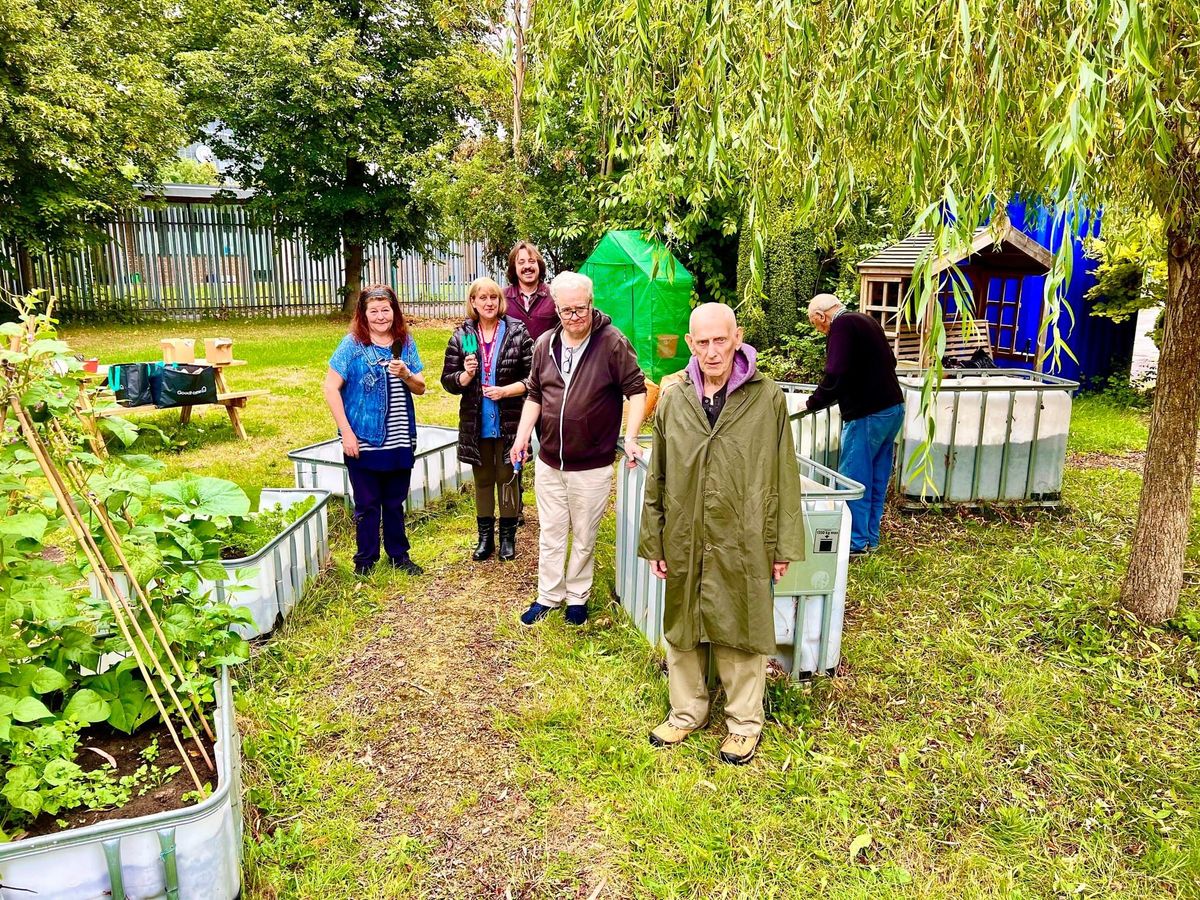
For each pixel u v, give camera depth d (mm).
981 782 2928
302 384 10562
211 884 2117
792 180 2980
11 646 2234
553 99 3912
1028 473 5676
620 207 10156
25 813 2193
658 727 3193
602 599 4359
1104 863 2570
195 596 2852
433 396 9906
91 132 13773
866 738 3170
